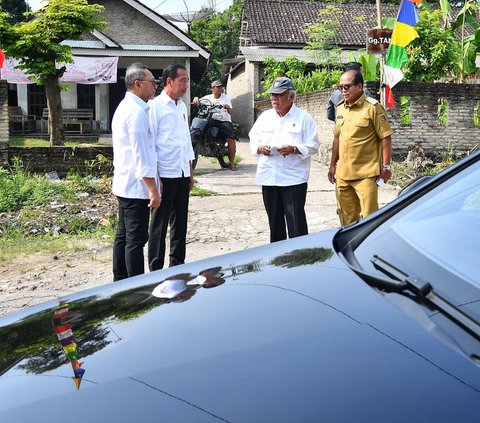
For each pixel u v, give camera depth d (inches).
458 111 485.4
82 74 804.6
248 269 87.9
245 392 56.9
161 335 70.3
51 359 70.8
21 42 508.1
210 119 476.1
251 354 62.9
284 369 59.6
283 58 938.7
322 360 60.2
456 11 1036.5
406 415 51.3
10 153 415.2
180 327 71.5
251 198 362.3
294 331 66.2
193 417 54.6
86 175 421.4
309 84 727.1
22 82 801.6
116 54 834.2
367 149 207.9
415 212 91.3
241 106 1080.2
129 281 96.3
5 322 89.2
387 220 92.8
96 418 56.6
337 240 93.3
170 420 54.6
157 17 833.5
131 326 74.9
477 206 87.1
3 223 300.7
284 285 78.5
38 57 527.8
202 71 993.5
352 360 59.5
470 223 84.2
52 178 419.2
